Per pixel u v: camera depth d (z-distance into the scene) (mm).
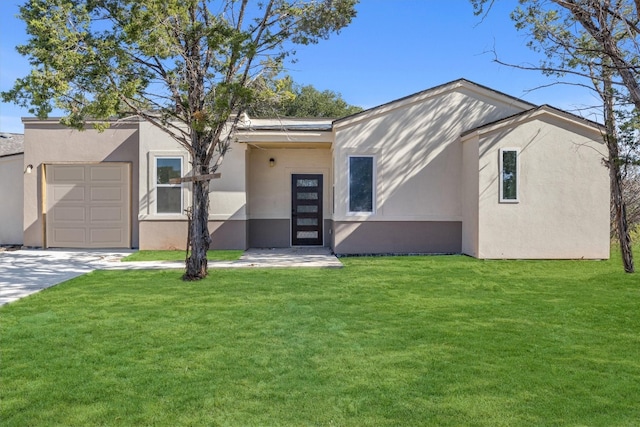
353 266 9531
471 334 4770
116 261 10445
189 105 8023
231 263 9914
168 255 11516
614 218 10703
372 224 11609
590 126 10406
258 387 3473
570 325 5113
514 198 10492
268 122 14281
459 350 4273
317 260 10469
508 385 3486
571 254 10492
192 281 7848
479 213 10500
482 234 10500
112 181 13422
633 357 4082
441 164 11695
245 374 3721
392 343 4488
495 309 5844
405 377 3650
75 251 12766
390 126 11633
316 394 3350
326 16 8492
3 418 2992
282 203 13617
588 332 4840
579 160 10500
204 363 3961
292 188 13648
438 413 3057
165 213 12594
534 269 9117
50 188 13445
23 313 5676
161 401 3240
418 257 11016
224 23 7953
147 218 12539
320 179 13703
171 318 5430
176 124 12500
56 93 7211
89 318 5434
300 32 8523
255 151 13562
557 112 10422
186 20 7324
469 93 11766
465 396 3305
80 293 6883
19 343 4492
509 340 4566
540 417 3000
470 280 7910
